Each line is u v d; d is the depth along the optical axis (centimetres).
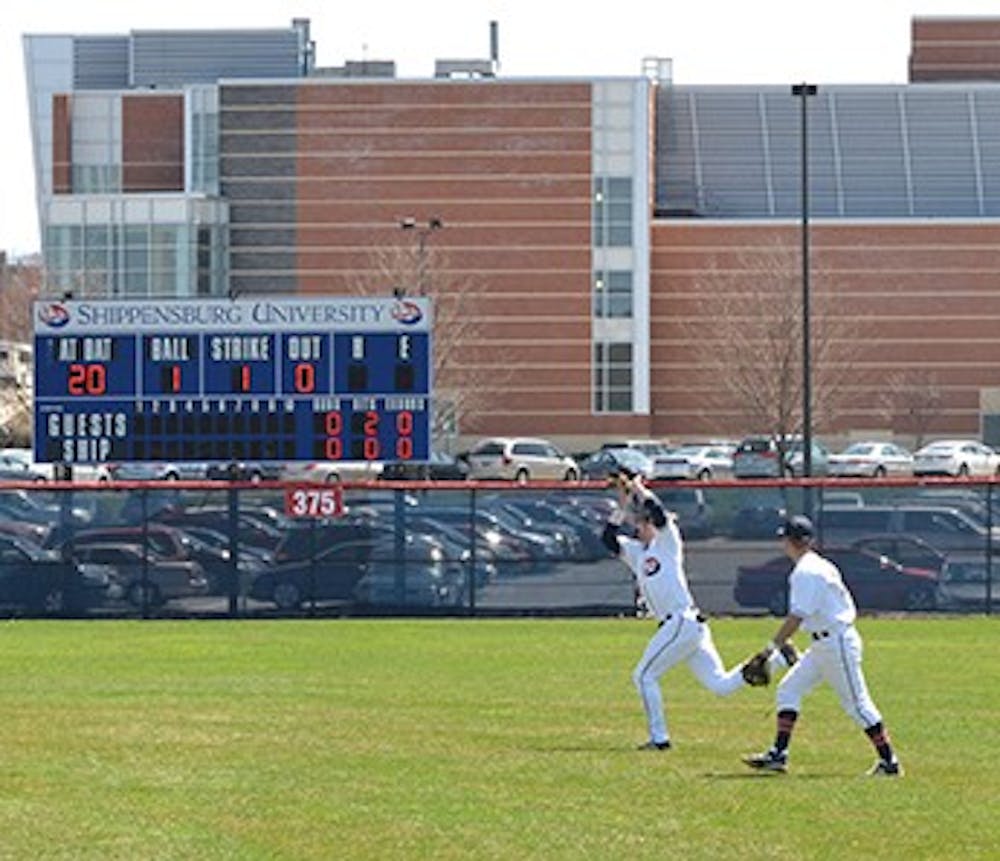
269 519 9131
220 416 9850
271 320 9844
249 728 4997
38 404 9894
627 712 5359
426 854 3378
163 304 9856
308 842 3472
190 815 3719
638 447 19675
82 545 9100
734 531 9075
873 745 4347
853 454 19025
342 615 9069
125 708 5456
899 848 3438
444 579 9075
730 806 3806
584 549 9075
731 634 8006
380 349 9838
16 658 7150
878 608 9056
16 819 3681
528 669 6681
